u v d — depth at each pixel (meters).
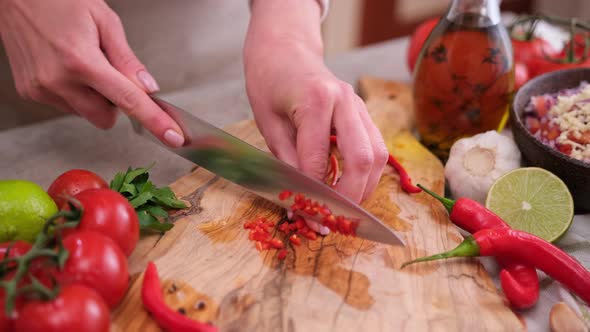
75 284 0.33
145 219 0.42
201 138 0.44
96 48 0.44
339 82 0.43
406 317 0.37
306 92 0.41
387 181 0.48
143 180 0.44
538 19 0.58
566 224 0.43
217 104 0.60
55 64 0.45
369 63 0.69
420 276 0.40
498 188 0.46
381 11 1.11
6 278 0.33
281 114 0.44
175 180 0.50
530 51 0.58
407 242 0.42
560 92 0.51
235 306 0.37
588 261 0.44
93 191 0.39
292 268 0.40
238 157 0.43
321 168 0.41
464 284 0.39
